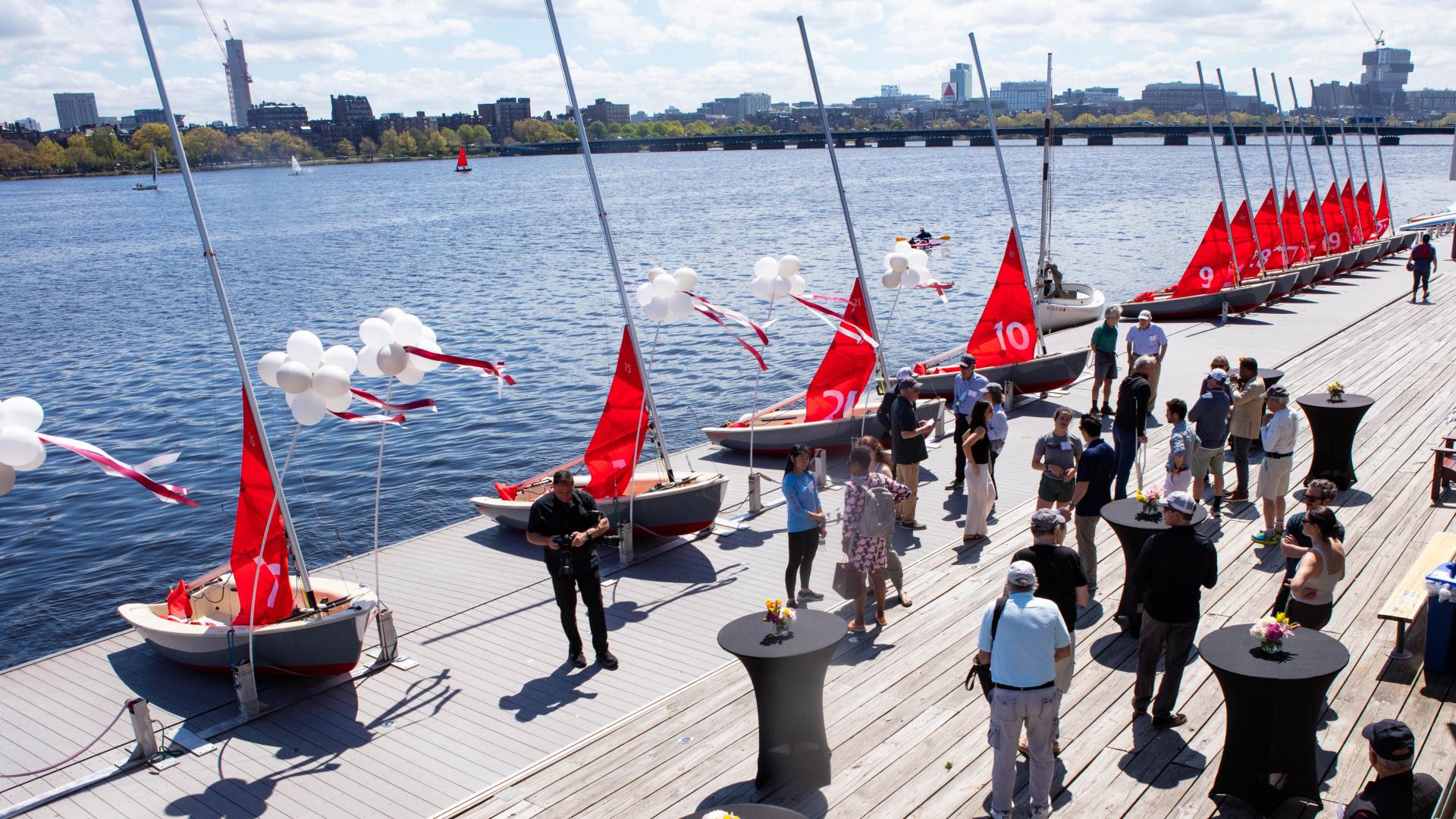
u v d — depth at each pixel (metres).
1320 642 6.89
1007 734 6.62
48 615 15.85
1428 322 24.00
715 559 12.21
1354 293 28.72
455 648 10.18
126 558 18.00
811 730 7.30
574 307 40.47
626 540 12.06
